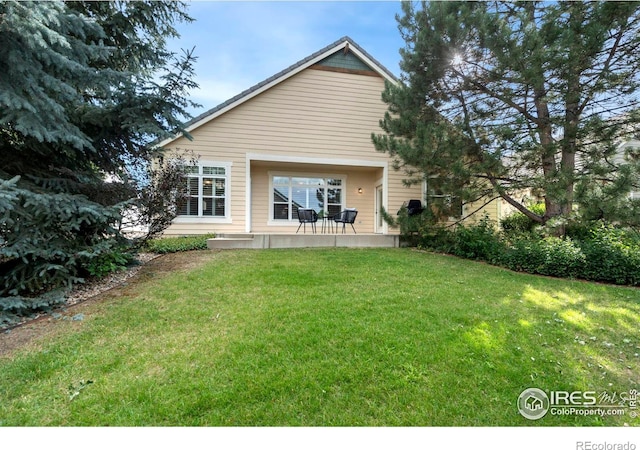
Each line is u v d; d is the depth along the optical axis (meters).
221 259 6.07
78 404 1.99
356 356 2.51
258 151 9.06
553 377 2.37
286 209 10.52
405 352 2.58
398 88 7.53
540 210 9.35
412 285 4.41
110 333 2.91
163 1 4.81
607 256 4.94
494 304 3.71
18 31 2.75
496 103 6.59
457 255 7.15
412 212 8.80
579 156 6.10
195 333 2.90
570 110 6.02
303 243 8.05
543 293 4.21
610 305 3.79
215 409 1.96
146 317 3.25
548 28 5.27
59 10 3.18
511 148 6.04
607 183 5.21
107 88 4.01
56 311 3.47
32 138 3.96
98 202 4.48
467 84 6.63
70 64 3.35
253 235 8.38
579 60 5.16
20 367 2.34
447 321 3.18
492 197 6.81
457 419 1.97
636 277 4.70
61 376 2.25
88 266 4.44
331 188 10.88
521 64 5.39
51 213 3.66
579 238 6.35
